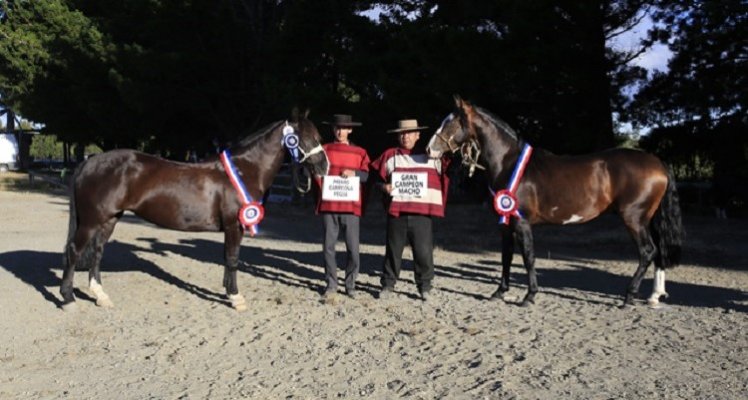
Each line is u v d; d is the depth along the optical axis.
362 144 21.16
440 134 7.30
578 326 6.53
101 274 9.41
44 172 45.81
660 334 6.22
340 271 9.83
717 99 15.45
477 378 5.01
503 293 7.80
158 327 6.61
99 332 6.43
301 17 21.66
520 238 7.39
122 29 24.94
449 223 17.09
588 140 15.39
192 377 5.12
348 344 5.97
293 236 14.42
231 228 7.27
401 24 18.91
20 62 33.00
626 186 7.18
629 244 13.08
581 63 14.93
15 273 9.42
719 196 18.59
